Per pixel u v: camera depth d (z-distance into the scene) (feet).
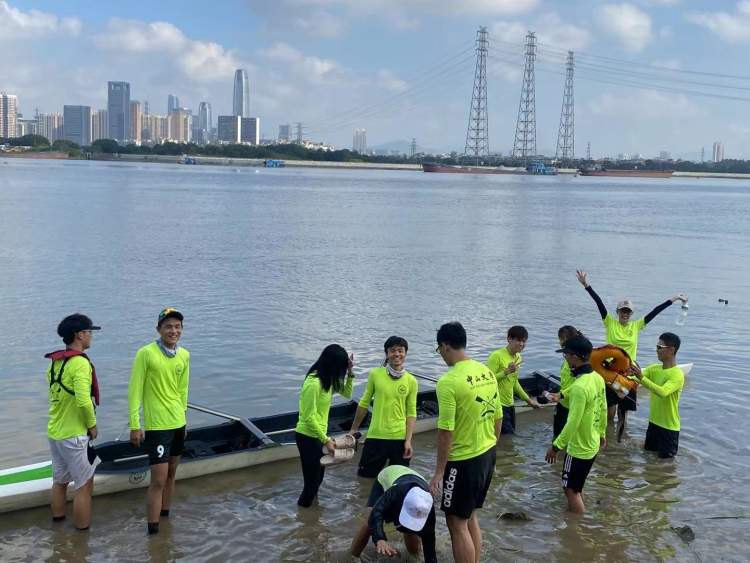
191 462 20.72
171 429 17.25
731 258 79.97
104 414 26.43
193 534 17.67
